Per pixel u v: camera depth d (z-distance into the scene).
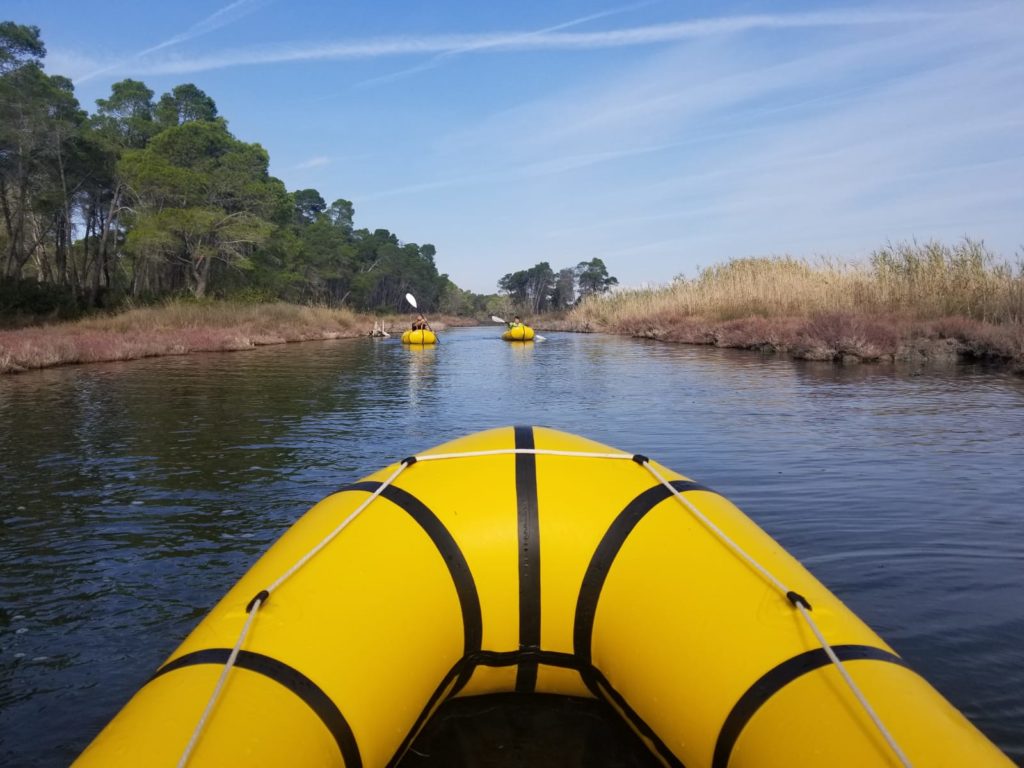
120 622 3.83
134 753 1.68
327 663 2.10
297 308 46.25
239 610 2.21
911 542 4.75
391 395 13.45
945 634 3.44
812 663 2.00
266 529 5.34
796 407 10.78
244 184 43.56
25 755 2.70
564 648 2.66
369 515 2.64
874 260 23.98
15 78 35.22
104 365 19.81
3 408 11.47
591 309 51.66
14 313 32.28
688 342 28.47
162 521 5.53
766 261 35.81
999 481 6.26
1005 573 4.21
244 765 1.71
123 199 45.22
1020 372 14.80
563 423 9.83
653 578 2.46
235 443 8.60
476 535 2.62
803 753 1.79
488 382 15.73
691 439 8.42
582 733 2.73
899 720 1.76
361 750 2.04
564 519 2.64
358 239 94.50
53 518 5.62
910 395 11.79
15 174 38.12
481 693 2.88
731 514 2.70
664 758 2.31
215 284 46.50
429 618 2.45
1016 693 2.91
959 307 19.97
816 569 4.29
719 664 2.13
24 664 3.39
